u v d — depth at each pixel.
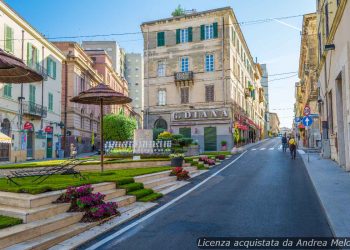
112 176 12.35
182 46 44.47
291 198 10.27
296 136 53.97
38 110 35.62
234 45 45.59
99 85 14.05
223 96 42.09
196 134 42.78
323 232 6.80
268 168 18.91
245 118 52.69
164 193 11.82
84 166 16.06
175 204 9.90
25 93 33.59
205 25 43.56
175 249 5.96
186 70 44.19
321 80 25.94
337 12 15.56
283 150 33.72
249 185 13.03
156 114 45.16
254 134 66.19
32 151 35.31
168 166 18.94
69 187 8.30
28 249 5.65
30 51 34.25
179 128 43.81
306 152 30.80
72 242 6.35
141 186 11.52
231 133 41.41
